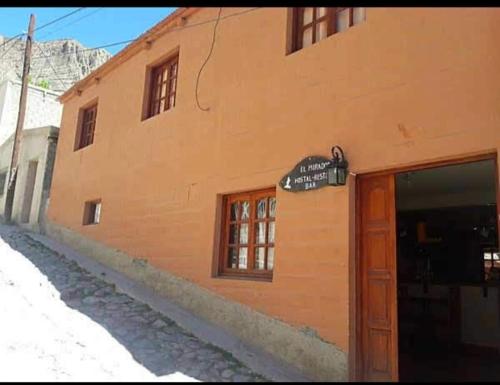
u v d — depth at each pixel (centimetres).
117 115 1002
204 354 535
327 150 539
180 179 767
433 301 800
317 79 571
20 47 3616
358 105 520
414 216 988
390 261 479
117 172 956
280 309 552
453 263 943
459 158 443
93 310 677
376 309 482
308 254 533
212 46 757
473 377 552
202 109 748
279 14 645
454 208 918
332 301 499
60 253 1015
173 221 764
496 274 888
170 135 815
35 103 1778
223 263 670
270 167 606
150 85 928
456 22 459
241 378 473
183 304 704
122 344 551
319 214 530
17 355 489
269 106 627
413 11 494
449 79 453
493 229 892
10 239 1129
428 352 709
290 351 529
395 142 480
